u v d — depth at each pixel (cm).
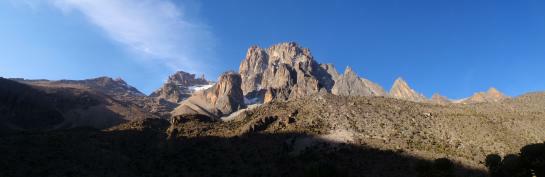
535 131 10581
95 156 9725
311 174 6450
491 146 10069
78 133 11256
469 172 8750
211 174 9281
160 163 9975
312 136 11044
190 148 10900
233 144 10944
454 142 10488
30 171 8394
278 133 11425
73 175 8544
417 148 10150
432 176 6800
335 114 12350
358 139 10656
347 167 9194
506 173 6700
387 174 8775
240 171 9381
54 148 9669
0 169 8231
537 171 6212
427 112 12638
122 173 9169
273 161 9862
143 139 11581
